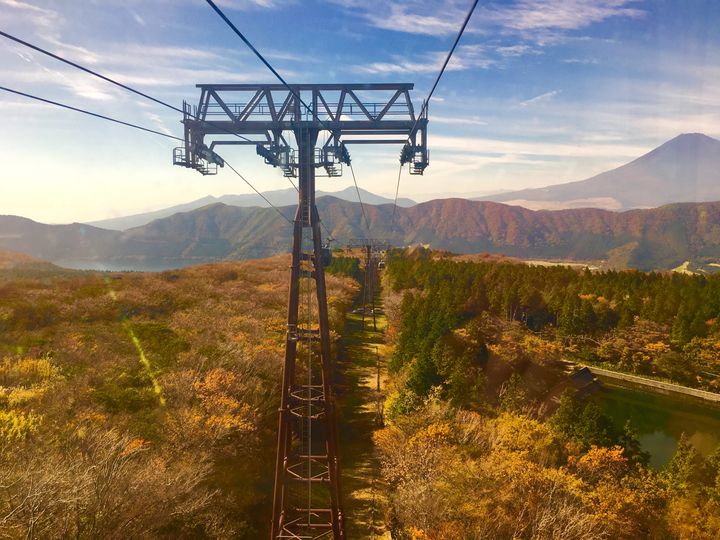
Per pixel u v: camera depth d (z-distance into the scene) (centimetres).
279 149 2159
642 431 4816
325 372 2023
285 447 2058
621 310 7375
